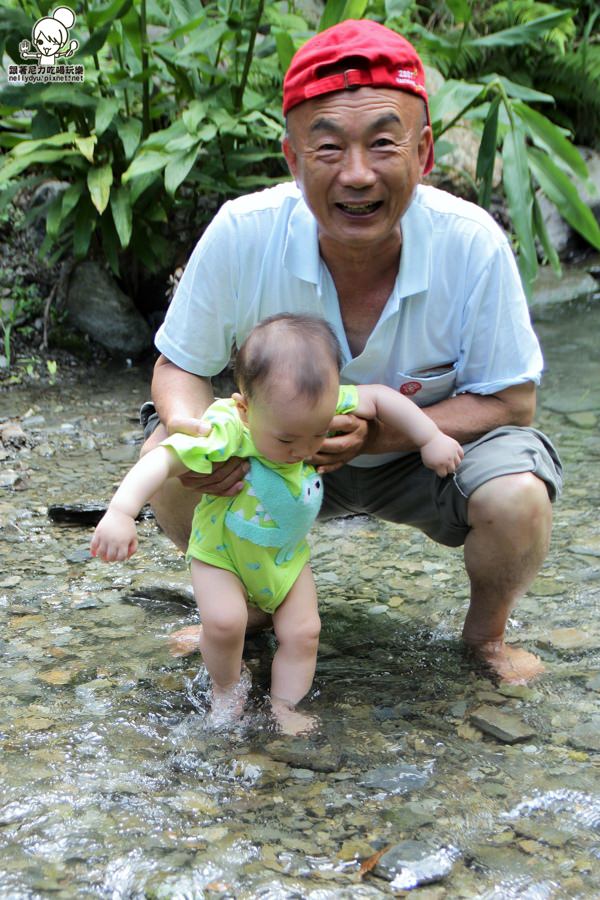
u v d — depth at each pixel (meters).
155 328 4.75
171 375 2.20
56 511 3.06
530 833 1.69
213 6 4.51
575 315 5.32
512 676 2.17
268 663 2.27
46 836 1.67
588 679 2.16
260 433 1.90
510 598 2.16
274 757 1.90
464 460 2.12
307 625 2.05
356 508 2.40
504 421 2.16
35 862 1.61
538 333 5.00
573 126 6.99
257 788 1.81
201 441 1.89
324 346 1.90
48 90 4.04
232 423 1.94
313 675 2.11
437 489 2.18
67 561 2.80
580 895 1.54
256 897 1.54
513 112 4.36
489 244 2.04
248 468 1.96
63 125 4.41
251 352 1.90
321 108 1.83
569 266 6.13
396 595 2.59
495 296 2.06
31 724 2.00
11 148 4.92
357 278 2.05
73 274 4.60
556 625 2.40
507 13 6.78
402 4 4.30
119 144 4.38
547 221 6.19
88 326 4.60
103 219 4.36
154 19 4.55
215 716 2.02
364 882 1.58
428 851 1.63
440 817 1.73
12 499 3.22
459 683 2.15
